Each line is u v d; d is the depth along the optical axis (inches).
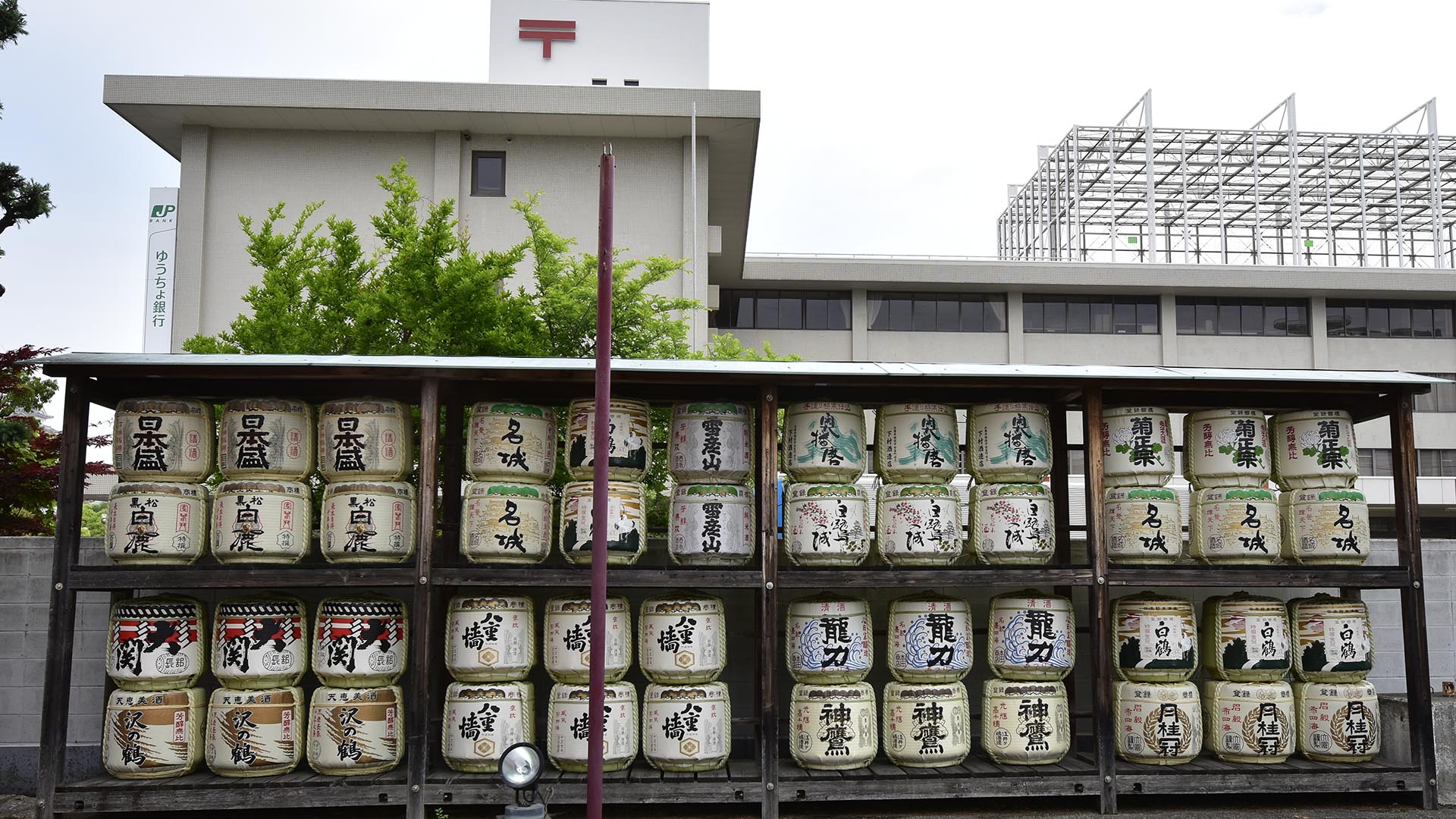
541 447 309.4
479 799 284.2
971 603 360.2
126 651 291.7
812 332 1336.1
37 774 318.7
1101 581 305.1
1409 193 1476.4
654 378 297.3
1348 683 319.9
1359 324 1391.5
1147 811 303.9
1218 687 318.7
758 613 328.5
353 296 431.5
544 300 467.5
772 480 298.0
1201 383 308.3
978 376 299.0
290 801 282.7
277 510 294.5
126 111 788.6
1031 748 306.8
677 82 987.3
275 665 295.3
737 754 339.3
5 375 381.7
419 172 821.2
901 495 314.0
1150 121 1347.2
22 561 325.7
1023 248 1654.8
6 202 382.6
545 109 791.1
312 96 784.3
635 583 295.1
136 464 296.7
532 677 344.5
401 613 302.4
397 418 303.7
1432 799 304.8
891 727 308.0
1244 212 1486.2
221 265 805.2
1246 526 317.1
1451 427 1371.8
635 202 821.9
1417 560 313.3
